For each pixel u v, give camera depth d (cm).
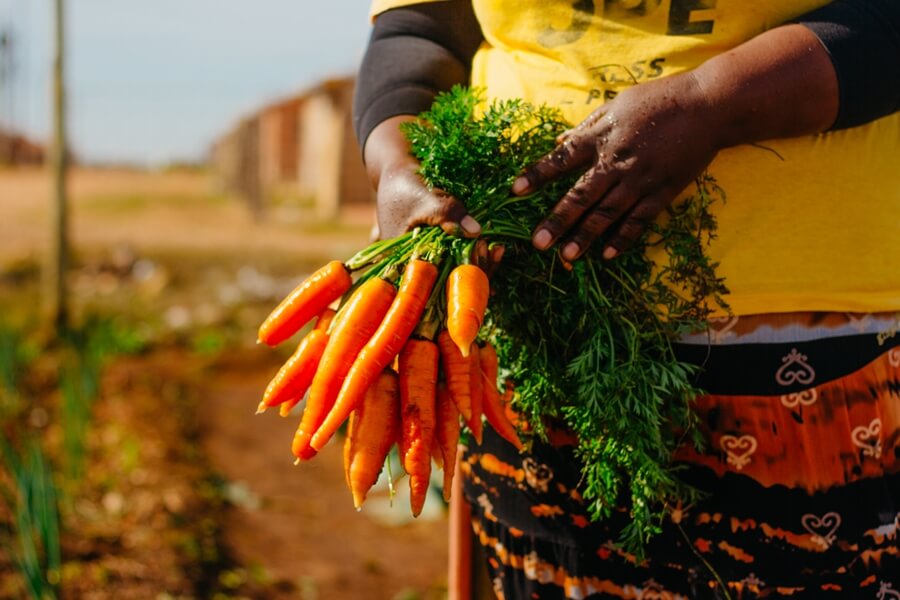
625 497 158
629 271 152
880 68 138
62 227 791
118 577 383
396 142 160
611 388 149
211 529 448
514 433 155
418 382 143
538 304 156
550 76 157
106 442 544
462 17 174
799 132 142
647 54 150
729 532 154
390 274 149
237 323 962
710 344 151
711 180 148
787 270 149
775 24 147
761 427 151
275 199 2562
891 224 152
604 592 164
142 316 984
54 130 780
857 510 151
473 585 188
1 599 348
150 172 4491
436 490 477
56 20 805
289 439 625
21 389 613
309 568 431
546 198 150
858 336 151
